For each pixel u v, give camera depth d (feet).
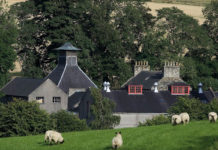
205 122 449.06
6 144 418.72
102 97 622.13
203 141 368.89
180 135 389.19
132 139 390.63
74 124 570.46
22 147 401.70
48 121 563.89
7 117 553.23
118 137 364.58
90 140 402.11
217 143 360.69
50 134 398.62
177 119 435.94
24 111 557.74
